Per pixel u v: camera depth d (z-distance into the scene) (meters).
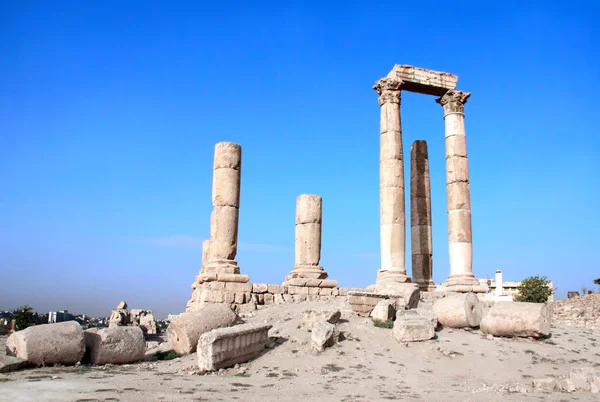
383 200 27.48
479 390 13.05
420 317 17.97
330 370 14.56
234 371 14.44
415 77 29.31
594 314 34.66
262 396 11.36
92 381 12.20
